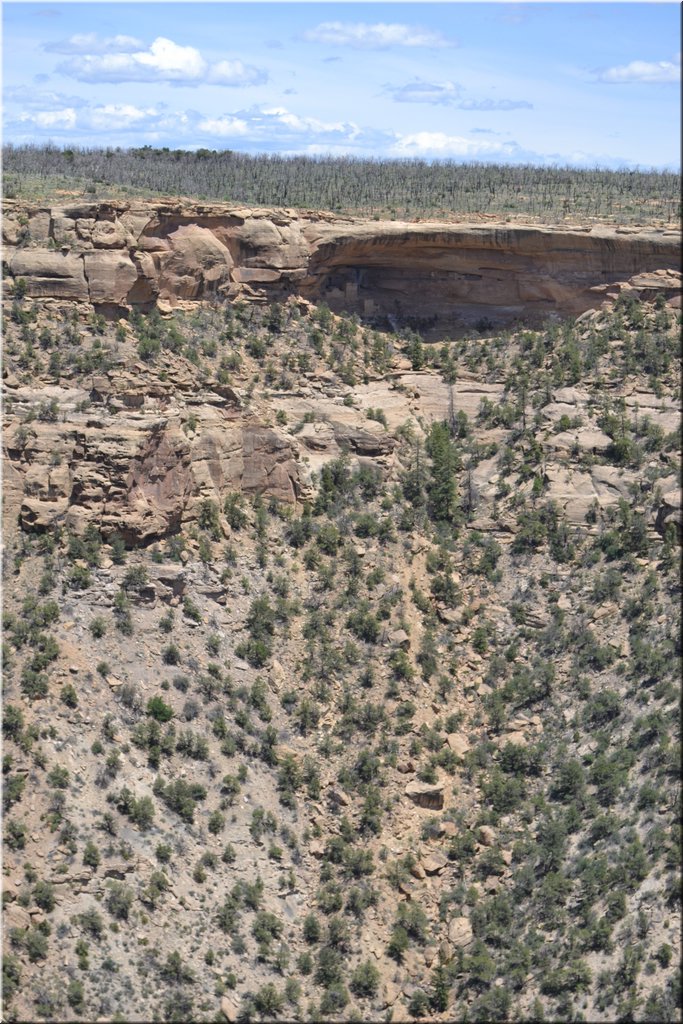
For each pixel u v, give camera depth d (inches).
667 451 4434.1
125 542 3878.0
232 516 4170.8
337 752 3774.6
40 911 3198.8
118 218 4399.6
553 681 3988.7
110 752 3499.0
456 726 3909.9
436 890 3585.1
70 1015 3083.2
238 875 3467.0
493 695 3991.1
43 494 3890.3
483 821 3710.6
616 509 4311.0
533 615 4153.5
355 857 3555.6
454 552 4325.8
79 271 4311.0
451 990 3393.2
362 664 3951.8
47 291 4303.6
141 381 4104.3
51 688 3543.3
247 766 3676.2
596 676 3976.4
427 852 3634.4
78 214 4360.2
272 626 3976.4
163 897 3324.3
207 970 3265.3
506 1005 3304.6
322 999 3314.5
